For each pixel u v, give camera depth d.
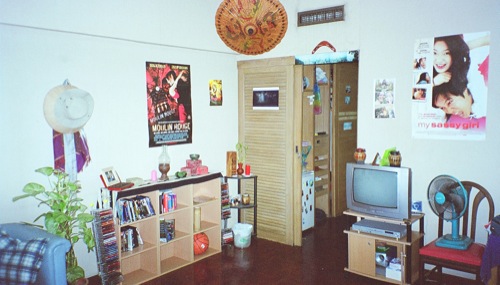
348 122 5.82
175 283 3.60
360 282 3.57
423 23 3.62
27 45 3.14
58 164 3.37
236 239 4.50
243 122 4.93
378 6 3.86
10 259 2.60
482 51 3.34
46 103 3.25
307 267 3.93
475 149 3.43
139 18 3.79
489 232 2.96
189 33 4.27
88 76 3.52
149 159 4.03
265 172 4.77
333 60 4.20
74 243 3.34
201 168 4.23
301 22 4.36
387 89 3.87
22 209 3.19
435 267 3.49
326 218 5.61
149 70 3.97
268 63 4.62
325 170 5.56
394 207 3.37
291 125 4.49
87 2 3.40
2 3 2.92
